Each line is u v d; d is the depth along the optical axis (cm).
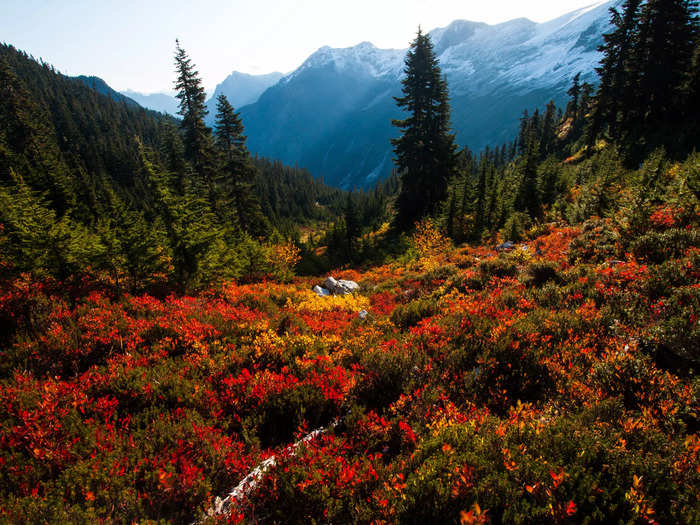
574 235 1445
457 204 3684
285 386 493
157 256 1109
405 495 268
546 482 261
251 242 2116
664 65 3744
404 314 882
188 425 409
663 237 775
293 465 327
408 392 457
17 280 841
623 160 3356
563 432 319
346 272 2580
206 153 2838
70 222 1191
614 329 518
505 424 348
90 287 952
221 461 360
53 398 434
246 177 3256
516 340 531
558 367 449
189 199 1341
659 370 389
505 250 1866
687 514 232
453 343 582
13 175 1266
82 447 366
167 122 2817
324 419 466
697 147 2817
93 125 12581
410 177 3938
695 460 268
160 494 317
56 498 303
